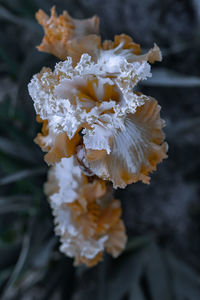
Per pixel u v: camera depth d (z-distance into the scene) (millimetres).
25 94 1019
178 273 993
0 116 1039
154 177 1082
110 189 625
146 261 987
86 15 973
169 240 1101
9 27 1382
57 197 626
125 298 1018
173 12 954
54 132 531
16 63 1086
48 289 1038
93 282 1082
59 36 555
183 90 1013
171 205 1087
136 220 1103
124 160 519
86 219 627
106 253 965
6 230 1122
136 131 518
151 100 516
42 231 898
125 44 540
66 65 512
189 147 1042
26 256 840
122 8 963
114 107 509
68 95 517
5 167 1003
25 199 1018
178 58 997
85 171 563
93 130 513
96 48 533
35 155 1020
